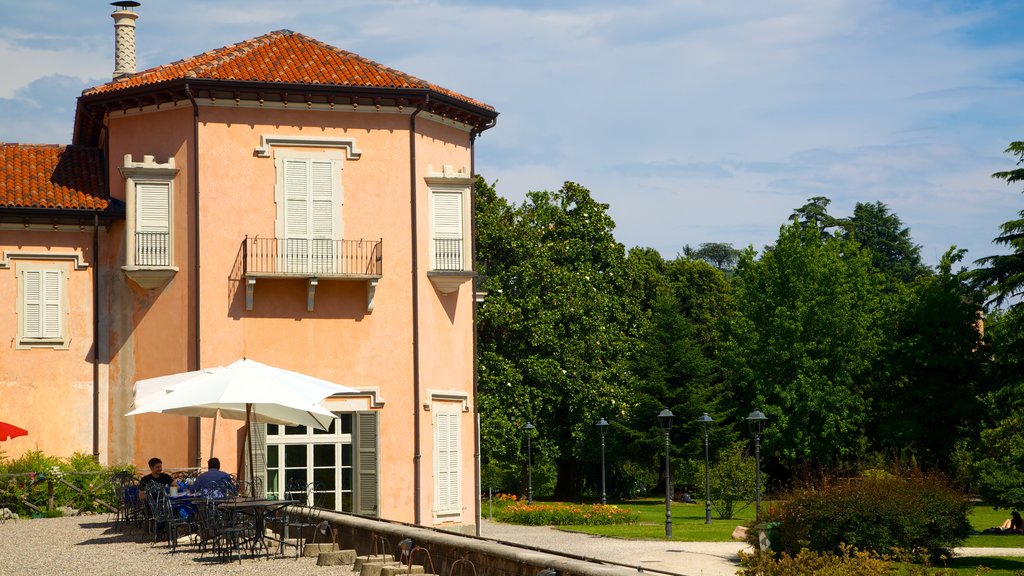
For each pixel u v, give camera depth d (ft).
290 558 58.44
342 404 96.32
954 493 87.92
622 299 187.42
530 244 173.58
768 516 91.09
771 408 190.60
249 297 95.14
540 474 201.05
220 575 51.83
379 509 96.07
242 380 66.64
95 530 74.28
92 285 99.35
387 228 98.48
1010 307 160.04
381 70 100.73
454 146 104.37
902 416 182.39
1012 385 157.79
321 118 97.66
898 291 225.15
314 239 96.78
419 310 98.89
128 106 97.91
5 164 102.89
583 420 173.99
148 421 96.73
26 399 97.60
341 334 97.14
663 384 201.46
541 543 106.52
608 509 140.56
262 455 93.50
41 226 98.99
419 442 97.96
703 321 231.50
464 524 102.01
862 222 293.43
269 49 102.83
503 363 167.84
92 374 98.84
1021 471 126.62
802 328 192.95
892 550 82.99
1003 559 97.60
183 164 95.71
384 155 98.73
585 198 184.55
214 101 95.55
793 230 200.85
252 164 96.27
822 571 59.67
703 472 155.12
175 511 65.82
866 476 94.02
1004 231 157.38
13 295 98.27
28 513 88.99
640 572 37.52
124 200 99.55
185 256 95.40
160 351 96.32
